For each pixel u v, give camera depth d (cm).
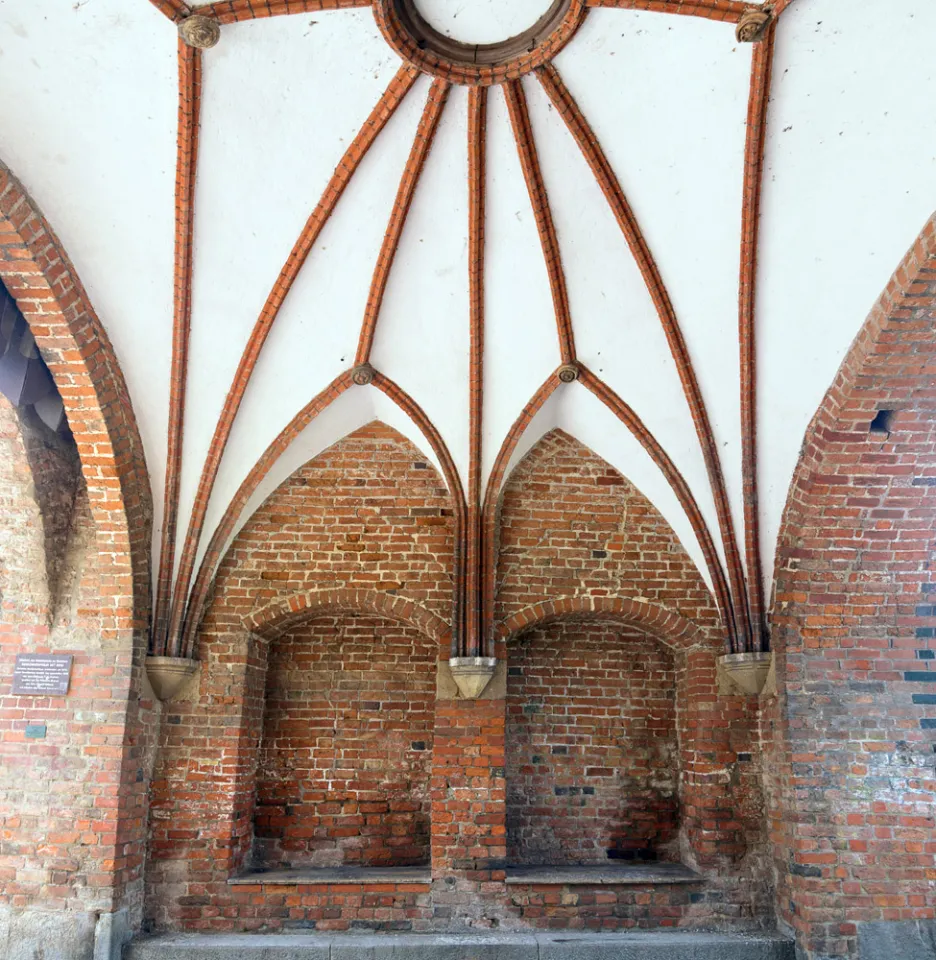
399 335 754
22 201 583
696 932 723
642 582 806
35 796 688
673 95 592
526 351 757
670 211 659
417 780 811
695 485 781
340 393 776
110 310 672
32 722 703
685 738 804
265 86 582
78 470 766
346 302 725
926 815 700
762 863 745
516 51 583
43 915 664
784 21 530
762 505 757
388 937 704
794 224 628
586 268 709
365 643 838
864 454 700
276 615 786
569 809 809
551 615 799
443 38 582
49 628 724
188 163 602
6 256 598
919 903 682
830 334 665
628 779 819
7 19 509
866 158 571
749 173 609
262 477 785
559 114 618
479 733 762
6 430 689
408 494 821
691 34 555
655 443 784
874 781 707
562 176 658
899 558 745
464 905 725
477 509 795
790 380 705
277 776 804
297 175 638
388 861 791
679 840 804
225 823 737
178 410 729
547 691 834
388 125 622
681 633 796
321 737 816
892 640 740
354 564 802
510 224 688
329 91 595
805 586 746
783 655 738
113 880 672
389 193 665
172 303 680
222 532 779
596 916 728
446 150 645
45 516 721
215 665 770
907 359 638
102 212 618
